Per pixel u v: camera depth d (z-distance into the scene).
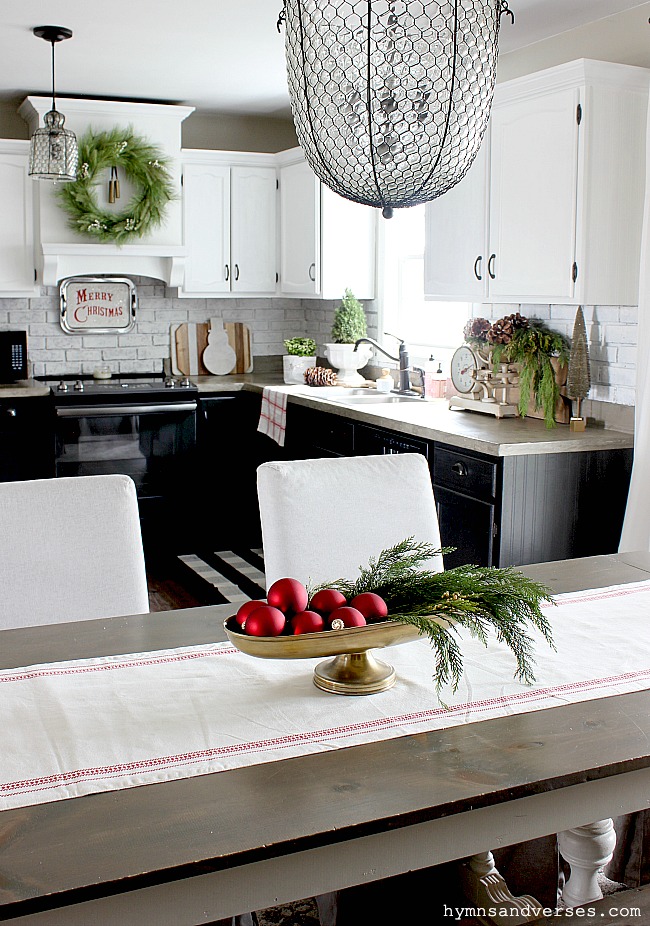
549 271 3.56
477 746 1.41
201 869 1.13
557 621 1.96
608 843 1.97
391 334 5.17
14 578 2.05
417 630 1.53
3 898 1.06
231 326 6.07
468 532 3.56
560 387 3.80
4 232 5.12
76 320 5.68
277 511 2.25
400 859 1.30
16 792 1.29
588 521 3.54
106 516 2.13
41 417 5.09
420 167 1.49
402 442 3.98
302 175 5.37
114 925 1.16
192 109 5.28
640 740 1.43
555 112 3.47
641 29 3.52
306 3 1.44
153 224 5.33
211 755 1.39
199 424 5.48
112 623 1.96
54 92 4.75
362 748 1.41
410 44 1.41
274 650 1.47
